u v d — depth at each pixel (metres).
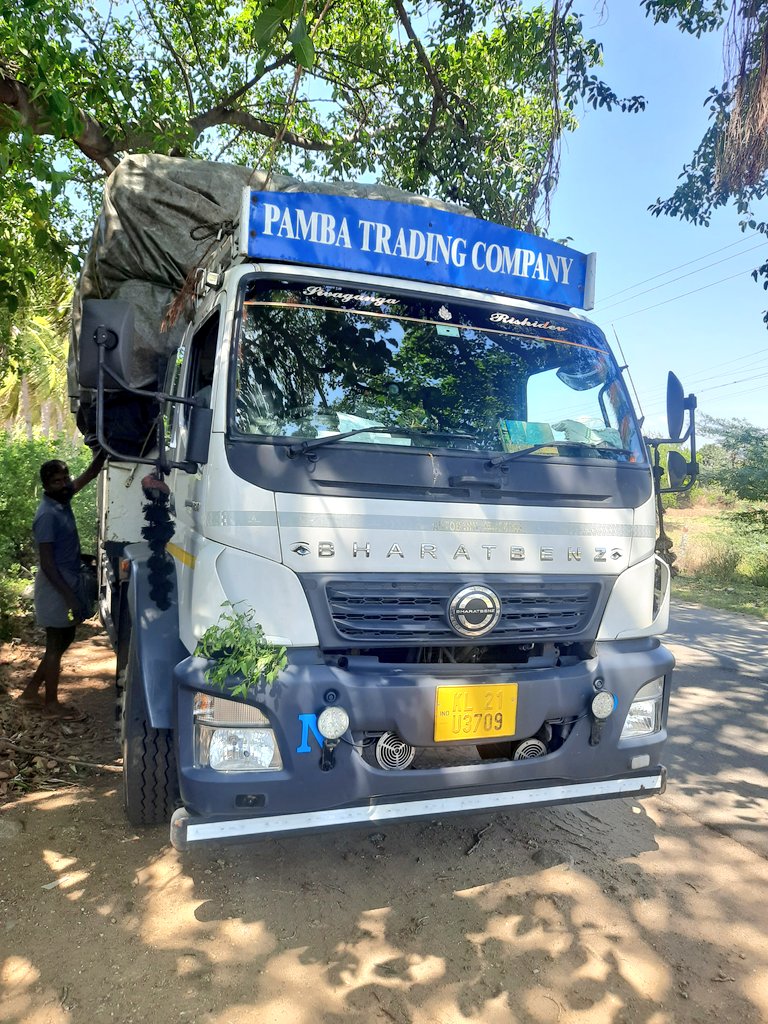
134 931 2.84
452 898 3.13
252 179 4.79
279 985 2.56
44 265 7.13
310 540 2.81
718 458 16.72
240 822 2.71
